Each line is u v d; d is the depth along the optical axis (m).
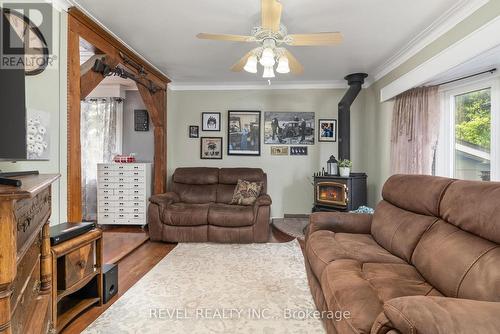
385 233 2.15
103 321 1.90
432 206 1.85
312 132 4.77
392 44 3.08
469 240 1.43
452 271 1.38
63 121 2.26
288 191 4.82
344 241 2.21
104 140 4.99
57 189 2.20
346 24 2.62
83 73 2.58
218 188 4.43
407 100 3.20
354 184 3.79
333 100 4.73
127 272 2.74
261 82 4.72
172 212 3.72
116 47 3.01
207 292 2.30
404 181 2.28
